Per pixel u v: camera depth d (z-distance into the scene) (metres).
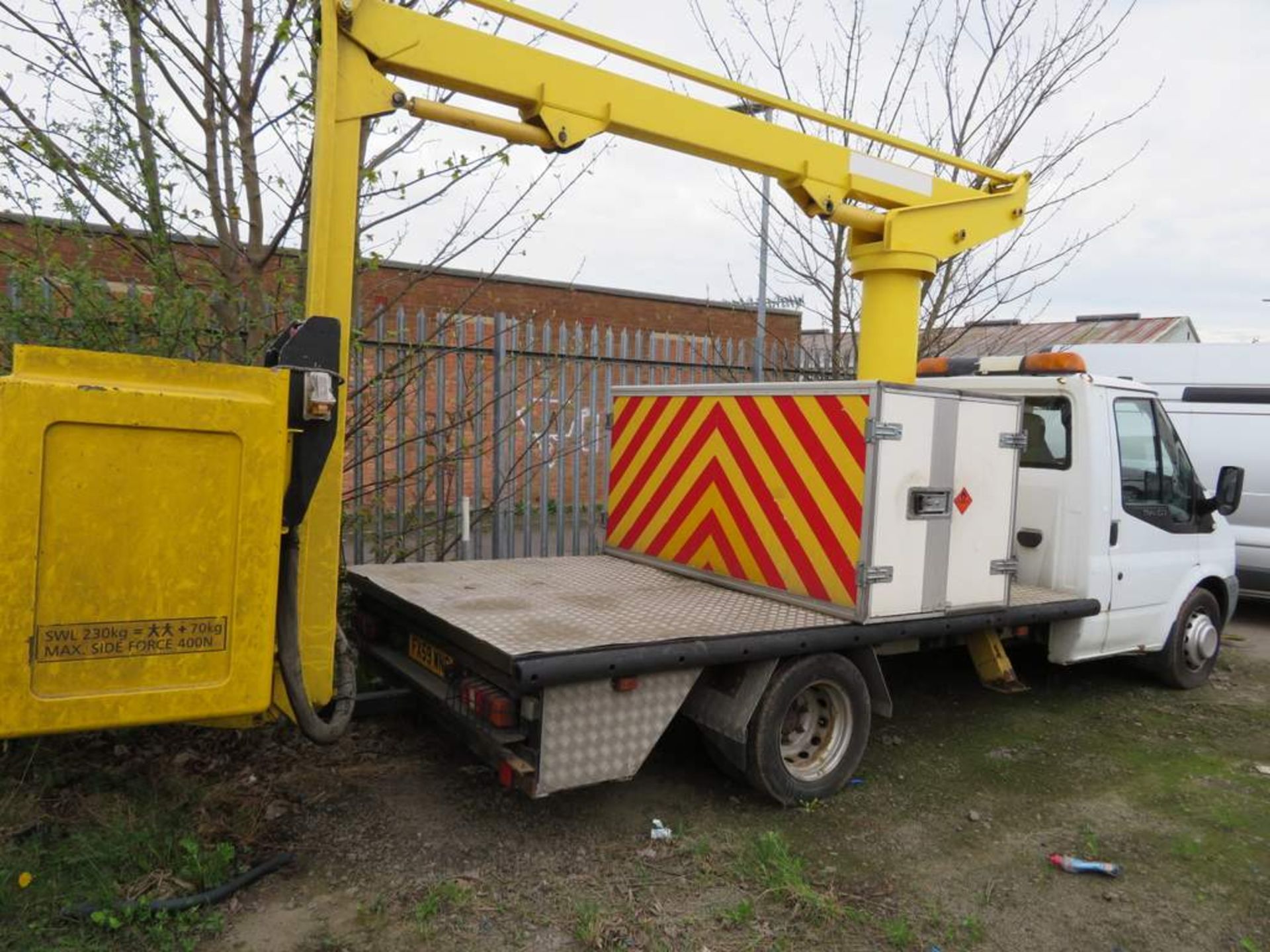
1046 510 5.88
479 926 3.26
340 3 3.61
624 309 15.80
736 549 5.07
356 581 5.21
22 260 4.50
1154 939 3.45
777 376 9.98
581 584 5.15
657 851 3.85
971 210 5.70
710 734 4.27
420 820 4.02
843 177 5.28
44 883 3.25
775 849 3.80
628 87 4.45
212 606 2.94
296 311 5.25
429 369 7.19
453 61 3.96
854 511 4.37
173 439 2.85
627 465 6.04
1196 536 6.57
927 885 3.75
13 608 2.64
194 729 4.73
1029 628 5.62
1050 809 4.54
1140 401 6.18
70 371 2.76
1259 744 5.57
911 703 6.08
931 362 6.65
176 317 4.66
